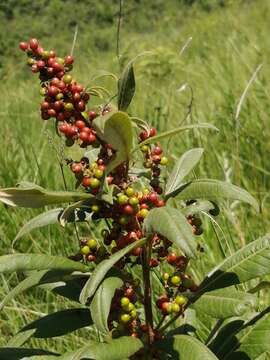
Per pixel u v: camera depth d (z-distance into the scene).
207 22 2.93
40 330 0.58
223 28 2.71
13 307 1.01
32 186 0.54
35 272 0.60
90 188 0.56
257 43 2.07
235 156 1.30
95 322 0.50
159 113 1.42
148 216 0.52
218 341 0.62
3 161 1.41
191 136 1.40
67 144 0.56
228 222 1.10
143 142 0.54
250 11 2.94
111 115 0.49
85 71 2.53
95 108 0.58
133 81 0.54
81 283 0.61
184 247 0.48
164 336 0.60
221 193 0.54
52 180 1.34
